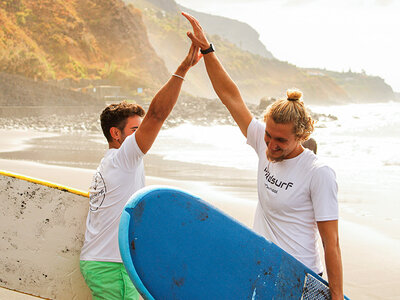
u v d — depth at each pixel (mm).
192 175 8750
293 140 1912
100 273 2223
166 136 20094
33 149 13555
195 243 1772
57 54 91188
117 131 2340
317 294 2002
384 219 5469
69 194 2469
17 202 2490
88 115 38469
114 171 2186
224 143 16375
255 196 6637
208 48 2334
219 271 1804
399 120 36594
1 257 2527
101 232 2223
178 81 2178
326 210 1916
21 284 2539
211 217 1825
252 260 1872
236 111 2365
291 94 1898
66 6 105500
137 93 86750
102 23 108562
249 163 10594
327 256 1916
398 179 8336
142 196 1688
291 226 2033
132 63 107188
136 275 1644
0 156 11477
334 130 25609
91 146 14859
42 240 2500
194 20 2301
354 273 3766
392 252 4270
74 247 2479
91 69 93812
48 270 2512
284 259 1941
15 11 93688
